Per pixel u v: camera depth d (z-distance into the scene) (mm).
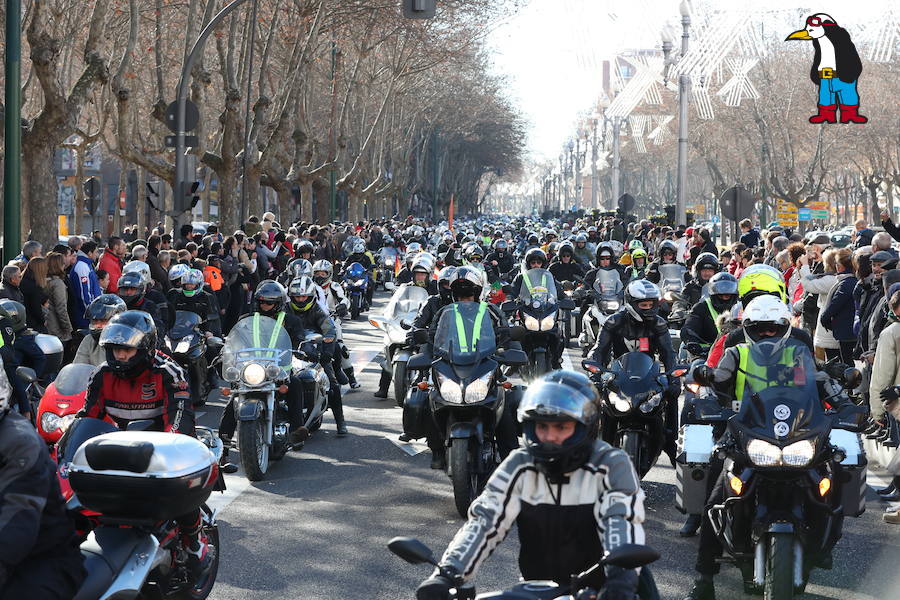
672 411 20359
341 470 23188
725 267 49281
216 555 14180
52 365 23859
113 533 11211
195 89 62062
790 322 14117
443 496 20875
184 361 28156
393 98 135750
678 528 18500
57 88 44219
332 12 86188
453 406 19234
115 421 15992
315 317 26406
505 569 16297
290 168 108562
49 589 9508
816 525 13289
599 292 38000
